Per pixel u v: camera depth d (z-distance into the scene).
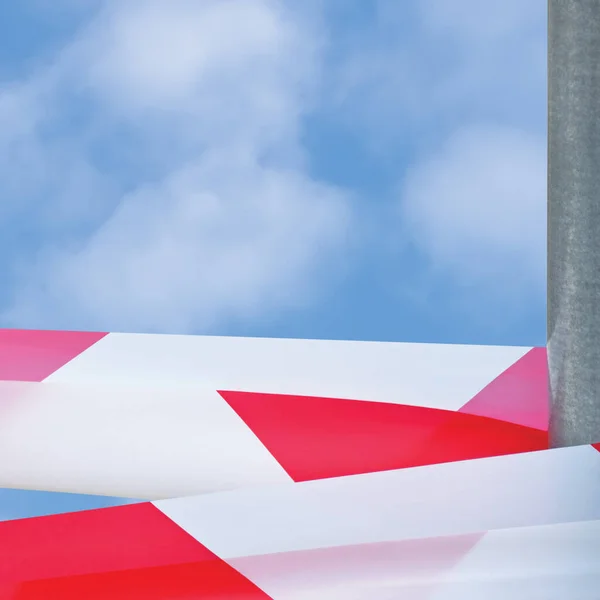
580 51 1.67
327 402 1.80
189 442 1.79
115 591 1.52
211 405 1.80
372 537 1.56
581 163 1.68
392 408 1.79
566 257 1.69
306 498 1.61
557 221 1.70
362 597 1.52
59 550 1.56
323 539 1.56
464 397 1.81
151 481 1.80
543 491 1.61
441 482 1.63
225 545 1.56
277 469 1.75
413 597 1.51
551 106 1.70
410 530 1.57
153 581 1.53
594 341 1.69
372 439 1.76
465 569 1.53
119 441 1.81
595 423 1.69
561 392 1.71
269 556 1.55
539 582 1.52
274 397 1.81
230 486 1.78
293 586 1.52
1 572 1.54
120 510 1.60
